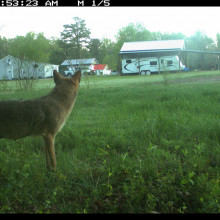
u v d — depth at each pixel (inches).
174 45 1135.6
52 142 103.2
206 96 275.1
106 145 129.8
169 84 512.4
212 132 137.0
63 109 106.3
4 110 95.4
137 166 100.3
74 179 97.2
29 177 95.2
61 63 1537.9
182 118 171.0
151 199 81.4
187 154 109.5
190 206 82.8
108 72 1996.8
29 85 543.8
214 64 1293.1
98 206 83.1
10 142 139.8
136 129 152.4
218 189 81.9
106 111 229.6
